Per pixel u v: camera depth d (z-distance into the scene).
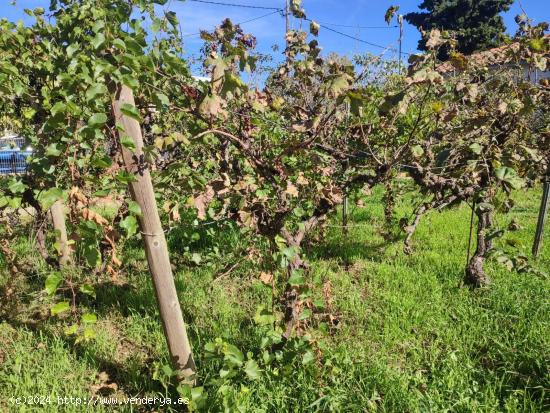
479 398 2.75
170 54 2.76
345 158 3.37
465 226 6.36
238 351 2.52
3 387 2.88
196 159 3.97
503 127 3.51
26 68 3.36
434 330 3.55
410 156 3.23
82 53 2.29
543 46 2.85
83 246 2.16
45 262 4.81
